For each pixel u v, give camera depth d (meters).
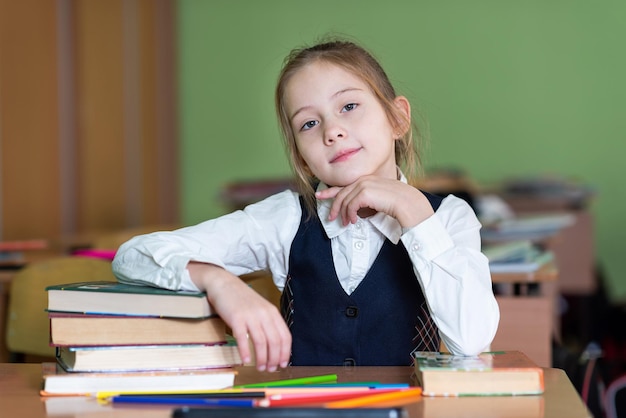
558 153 7.66
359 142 1.72
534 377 1.33
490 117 7.70
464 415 1.22
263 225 1.86
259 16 7.84
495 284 2.71
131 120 6.72
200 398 1.30
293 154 1.87
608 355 4.50
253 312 1.40
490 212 4.76
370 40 7.76
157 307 1.37
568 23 7.61
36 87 5.17
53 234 5.37
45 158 5.29
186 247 1.66
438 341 1.81
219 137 7.90
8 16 4.82
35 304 2.37
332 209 1.68
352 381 1.44
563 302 5.30
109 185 6.30
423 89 7.73
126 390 1.34
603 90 7.60
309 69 1.76
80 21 5.85
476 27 7.69
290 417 1.17
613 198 7.60
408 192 1.64
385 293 1.77
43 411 1.26
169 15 7.65
